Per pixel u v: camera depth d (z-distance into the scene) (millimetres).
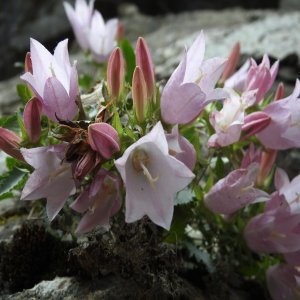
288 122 152
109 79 142
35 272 158
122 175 115
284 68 255
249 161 153
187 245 161
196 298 152
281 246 154
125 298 140
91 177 134
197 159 150
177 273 155
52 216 131
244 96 147
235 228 162
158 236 150
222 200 149
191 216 152
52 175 130
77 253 140
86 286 142
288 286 160
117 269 144
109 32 210
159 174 124
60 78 140
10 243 160
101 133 120
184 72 135
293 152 214
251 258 164
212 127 159
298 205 153
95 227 138
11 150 142
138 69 131
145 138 114
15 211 176
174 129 125
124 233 141
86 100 150
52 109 134
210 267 157
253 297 171
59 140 133
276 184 155
